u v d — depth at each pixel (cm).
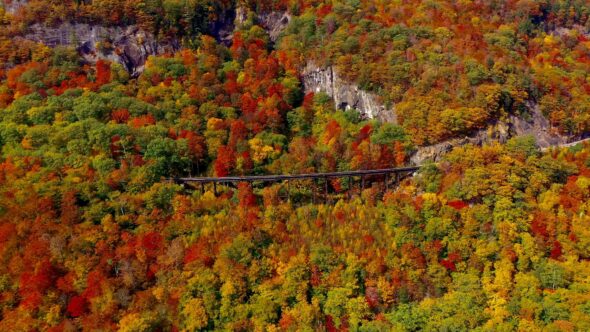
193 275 9325
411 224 10131
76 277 9112
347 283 9394
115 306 8850
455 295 9238
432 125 11731
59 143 11031
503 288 9312
